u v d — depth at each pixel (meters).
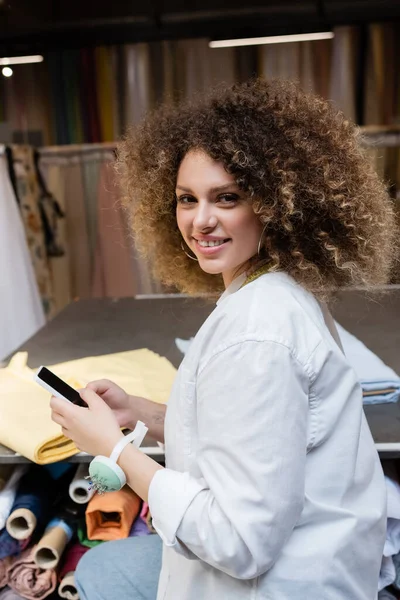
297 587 0.71
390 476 1.14
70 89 2.96
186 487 0.71
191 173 0.74
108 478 0.76
